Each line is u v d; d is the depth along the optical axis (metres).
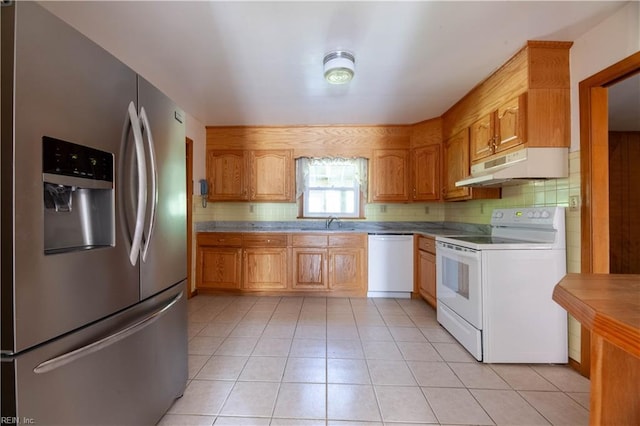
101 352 1.05
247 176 3.86
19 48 0.77
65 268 0.91
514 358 1.96
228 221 4.06
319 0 1.51
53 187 0.99
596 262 1.76
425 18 1.66
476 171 2.55
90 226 1.11
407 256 3.52
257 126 3.85
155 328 1.37
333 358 2.05
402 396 1.63
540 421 1.44
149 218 1.29
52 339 0.87
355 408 1.53
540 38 1.87
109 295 1.08
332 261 3.54
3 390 0.78
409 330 2.54
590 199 1.78
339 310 3.06
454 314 2.36
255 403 1.56
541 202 2.18
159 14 1.61
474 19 1.67
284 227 4.02
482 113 2.52
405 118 3.53
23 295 0.79
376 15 1.63
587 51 1.80
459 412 1.50
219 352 2.13
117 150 1.12
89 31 1.77
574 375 1.84
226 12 1.60
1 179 0.77
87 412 0.99
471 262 2.07
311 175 4.04
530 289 1.96
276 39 1.86
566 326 1.95
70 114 0.92
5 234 0.77
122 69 1.15
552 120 1.94
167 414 1.48
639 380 0.84
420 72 2.34
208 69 2.27
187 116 3.39
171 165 1.52
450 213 3.80
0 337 0.78
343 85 2.57
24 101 0.79
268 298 3.48
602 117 1.78
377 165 3.82
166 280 1.46
